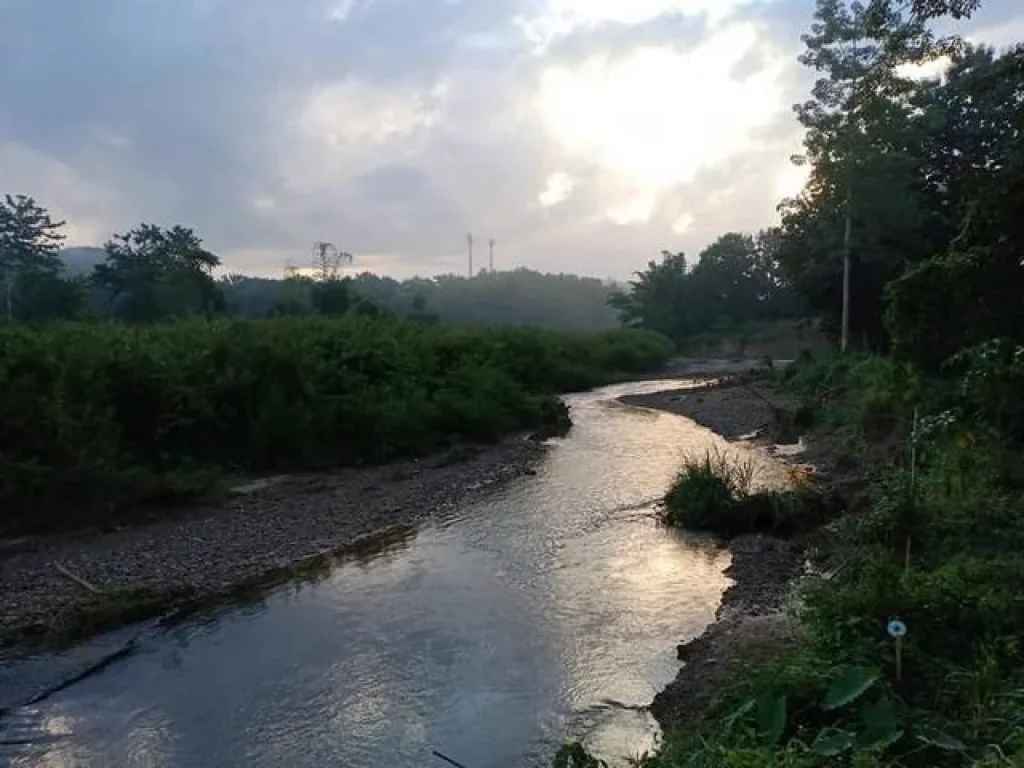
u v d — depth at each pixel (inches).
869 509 459.2
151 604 400.2
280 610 398.9
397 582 434.9
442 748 269.3
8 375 578.6
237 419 722.8
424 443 815.7
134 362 667.4
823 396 971.3
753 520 516.4
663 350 2246.6
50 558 472.7
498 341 1320.1
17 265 1964.8
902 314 538.3
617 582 428.8
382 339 964.6
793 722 218.7
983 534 345.1
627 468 728.3
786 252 1493.6
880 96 1124.5
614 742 269.0
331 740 276.1
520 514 573.9
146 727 287.4
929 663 236.1
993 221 457.1
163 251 1841.8
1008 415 438.9
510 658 336.8
